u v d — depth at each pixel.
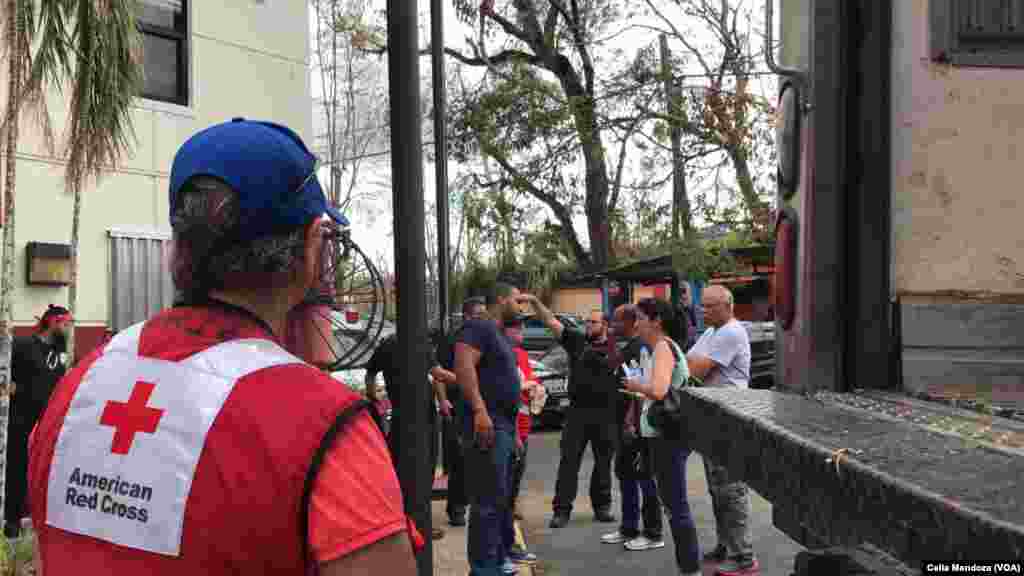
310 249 1.39
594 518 8.09
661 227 19.47
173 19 11.56
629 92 18.34
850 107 2.71
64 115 9.10
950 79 2.60
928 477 1.28
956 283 2.59
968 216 2.59
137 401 1.27
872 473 1.33
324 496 1.17
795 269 2.91
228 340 1.30
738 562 5.97
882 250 2.65
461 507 7.52
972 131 2.60
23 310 9.55
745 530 5.97
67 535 1.28
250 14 12.41
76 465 1.29
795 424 1.97
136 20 6.26
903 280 2.61
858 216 2.68
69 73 5.80
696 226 18.45
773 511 2.52
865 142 2.68
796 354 2.87
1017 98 2.59
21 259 9.48
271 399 1.21
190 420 1.21
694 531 5.49
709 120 17.42
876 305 2.64
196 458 1.19
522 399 6.45
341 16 17.00
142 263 10.73
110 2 5.87
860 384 2.66
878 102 2.66
